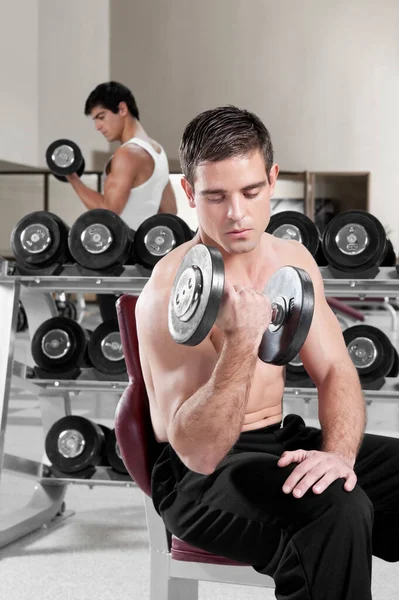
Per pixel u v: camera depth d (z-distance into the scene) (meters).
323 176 8.91
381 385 2.15
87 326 6.44
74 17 8.23
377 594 1.78
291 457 1.03
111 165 2.61
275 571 0.99
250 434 1.17
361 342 2.15
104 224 2.07
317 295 1.22
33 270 2.10
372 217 2.02
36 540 2.16
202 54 8.98
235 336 0.90
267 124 8.97
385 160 8.84
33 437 3.29
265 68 8.92
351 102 8.84
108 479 2.23
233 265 1.16
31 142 7.43
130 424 1.18
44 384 2.24
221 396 0.95
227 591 1.82
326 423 1.15
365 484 1.16
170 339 1.04
